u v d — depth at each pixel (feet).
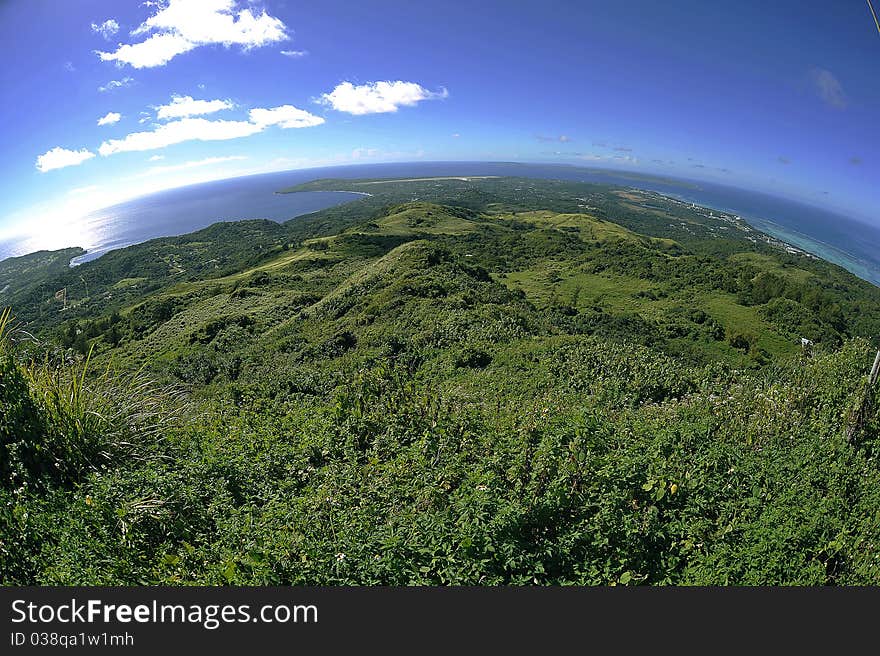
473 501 15.29
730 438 23.48
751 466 19.81
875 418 22.41
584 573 13.94
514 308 120.88
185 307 209.67
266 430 26.66
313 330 124.16
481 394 43.37
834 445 20.93
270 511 17.24
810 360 37.04
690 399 34.65
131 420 22.13
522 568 13.92
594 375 49.90
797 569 14.44
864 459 20.13
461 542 13.60
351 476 20.45
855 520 16.39
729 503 17.40
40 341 22.59
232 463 21.08
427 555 13.93
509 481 18.66
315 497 18.52
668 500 17.44
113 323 197.88
